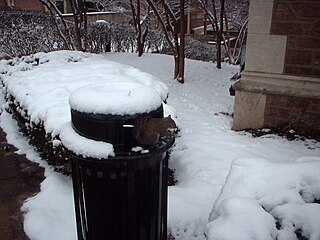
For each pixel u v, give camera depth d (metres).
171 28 7.57
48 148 3.39
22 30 9.86
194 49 11.63
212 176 3.28
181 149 3.94
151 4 7.79
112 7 12.04
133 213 1.85
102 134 1.71
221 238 1.53
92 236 1.95
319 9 3.75
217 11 11.21
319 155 3.66
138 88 1.90
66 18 11.62
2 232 2.59
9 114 4.89
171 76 7.42
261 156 3.66
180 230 2.59
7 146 4.00
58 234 2.51
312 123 4.12
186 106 5.54
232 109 5.42
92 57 5.90
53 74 4.46
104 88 1.96
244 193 1.79
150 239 1.99
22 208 2.86
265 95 4.25
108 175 1.75
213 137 4.23
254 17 4.03
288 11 3.88
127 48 11.15
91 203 1.86
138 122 1.71
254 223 1.57
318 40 3.84
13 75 4.92
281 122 4.28
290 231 1.57
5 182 3.26
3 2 15.20
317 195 1.74
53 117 3.20
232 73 7.84
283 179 1.82
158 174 1.89
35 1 15.56
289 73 4.07
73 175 1.96
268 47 4.06
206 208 2.79
